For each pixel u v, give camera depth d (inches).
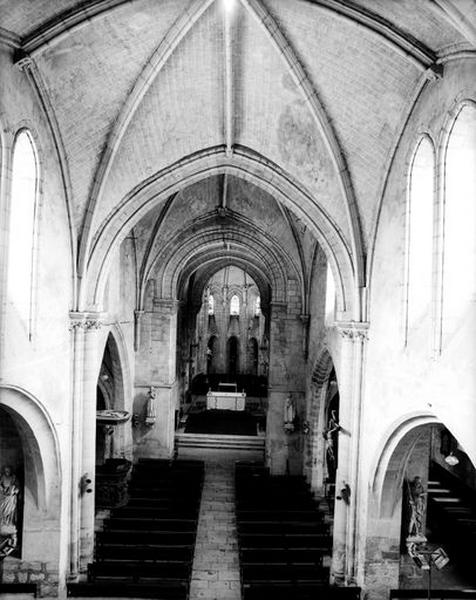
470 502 903.1
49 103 572.1
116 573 658.8
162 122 680.4
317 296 1066.1
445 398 476.1
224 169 755.4
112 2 498.9
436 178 503.8
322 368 1047.0
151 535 745.6
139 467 1100.5
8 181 485.1
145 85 611.2
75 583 626.5
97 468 954.1
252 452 1395.2
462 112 476.7
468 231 498.3
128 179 711.7
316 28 552.1
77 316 669.9
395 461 623.8
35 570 633.6
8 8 447.2
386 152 628.1
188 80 637.3
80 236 681.0
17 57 491.2
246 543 752.3
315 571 675.4
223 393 1775.3
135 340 1185.4
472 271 493.0
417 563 607.8
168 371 1221.1
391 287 620.4
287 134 698.2
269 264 1171.3
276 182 745.0
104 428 1082.1
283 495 960.3
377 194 662.5
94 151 653.9
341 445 721.0
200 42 589.9
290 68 601.0
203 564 762.8
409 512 669.9
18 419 571.5
